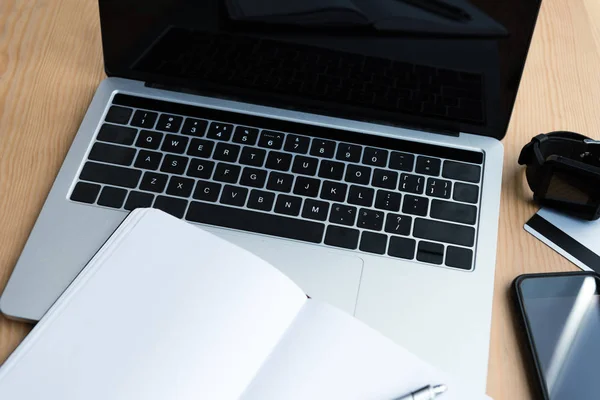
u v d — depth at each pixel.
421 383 0.46
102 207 0.56
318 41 0.60
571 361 0.50
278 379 0.45
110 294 0.48
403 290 0.53
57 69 0.66
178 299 0.48
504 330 0.52
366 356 0.47
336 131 0.62
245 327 0.47
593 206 0.56
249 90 0.63
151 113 0.62
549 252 0.56
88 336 0.46
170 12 0.59
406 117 0.62
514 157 0.63
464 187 0.59
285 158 0.60
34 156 0.60
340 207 0.57
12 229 0.55
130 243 0.51
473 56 0.58
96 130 0.60
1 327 0.50
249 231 0.56
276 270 0.50
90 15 0.71
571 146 0.59
